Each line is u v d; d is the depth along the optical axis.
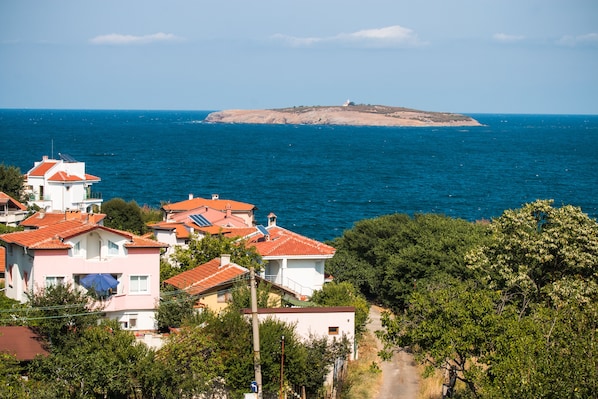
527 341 57.09
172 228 115.56
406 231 127.00
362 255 130.75
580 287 78.00
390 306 117.38
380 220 137.75
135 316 82.38
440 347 64.12
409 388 78.94
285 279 105.44
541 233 88.38
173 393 66.06
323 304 93.19
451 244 114.44
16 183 147.50
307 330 78.31
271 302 84.12
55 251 80.50
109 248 82.50
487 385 57.75
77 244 81.56
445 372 80.81
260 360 67.44
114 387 64.31
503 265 88.00
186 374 67.06
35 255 80.06
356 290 120.38
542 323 61.91
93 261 81.50
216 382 69.88
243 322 71.12
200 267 93.69
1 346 66.50
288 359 70.31
